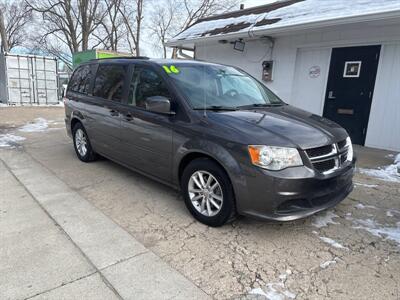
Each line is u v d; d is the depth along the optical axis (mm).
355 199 4062
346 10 6625
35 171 5070
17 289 2299
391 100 6781
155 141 3734
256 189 2838
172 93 3617
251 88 4340
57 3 26828
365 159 6074
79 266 2582
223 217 3135
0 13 24844
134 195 4113
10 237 3006
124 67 4543
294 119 3445
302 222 3422
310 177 2832
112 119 4488
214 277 2486
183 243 2971
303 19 7188
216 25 10211
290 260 2734
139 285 2369
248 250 2877
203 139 3182
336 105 7672
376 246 2971
